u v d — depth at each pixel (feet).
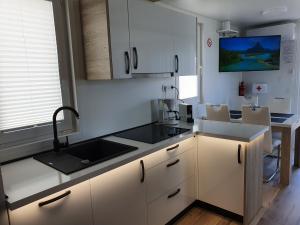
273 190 9.48
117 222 5.61
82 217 4.87
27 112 6.04
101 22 6.20
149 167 6.28
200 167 8.00
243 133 7.15
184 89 11.71
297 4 10.73
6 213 3.83
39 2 6.01
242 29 16.74
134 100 8.70
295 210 8.08
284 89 16.29
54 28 6.37
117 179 5.49
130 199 5.86
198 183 8.18
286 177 9.87
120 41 6.37
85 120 7.20
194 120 9.54
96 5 6.23
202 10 11.42
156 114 9.64
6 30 5.49
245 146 6.77
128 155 5.74
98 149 7.28
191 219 7.77
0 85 5.50
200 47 12.89
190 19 8.97
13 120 5.81
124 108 8.35
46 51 6.26
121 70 6.48
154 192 6.53
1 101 5.56
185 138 7.34
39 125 6.31
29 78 5.98
